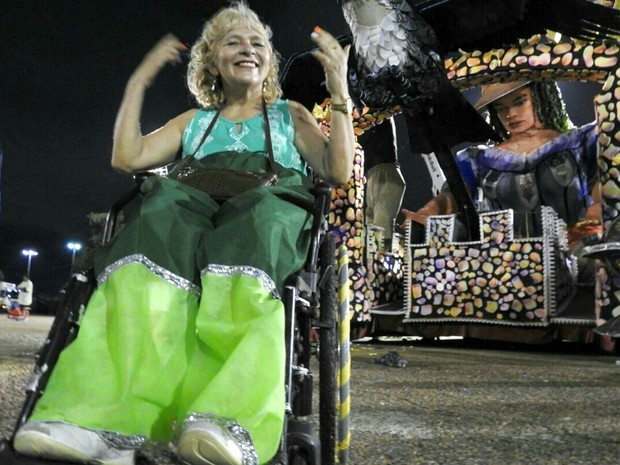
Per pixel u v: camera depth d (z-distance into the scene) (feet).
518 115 48.80
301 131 8.50
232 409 5.26
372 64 28.86
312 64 27.71
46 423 5.21
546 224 38.63
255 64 8.48
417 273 41.32
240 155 8.05
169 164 8.84
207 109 8.90
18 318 54.85
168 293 6.02
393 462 9.24
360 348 35.42
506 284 38.42
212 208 6.71
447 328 40.42
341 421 8.73
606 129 33.19
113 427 5.51
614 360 30.89
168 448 8.46
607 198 32.94
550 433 11.64
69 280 6.24
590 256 31.89
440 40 30.66
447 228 40.93
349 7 28.71
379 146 49.06
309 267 6.45
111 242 6.34
